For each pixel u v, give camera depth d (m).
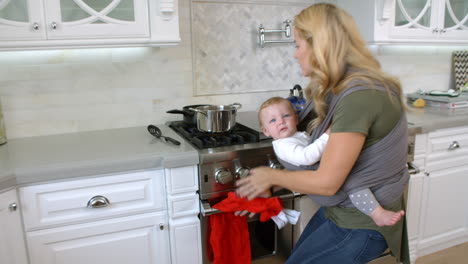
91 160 1.42
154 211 1.55
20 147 1.65
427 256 2.24
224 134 1.71
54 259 1.45
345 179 1.13
